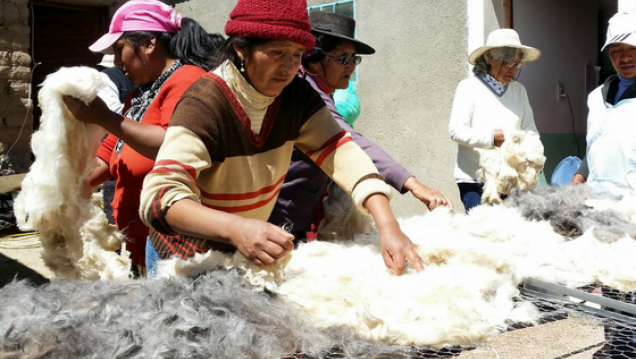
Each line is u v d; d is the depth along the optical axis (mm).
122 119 1750
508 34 3520
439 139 5445
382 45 5781
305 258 1626
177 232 1324
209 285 1202
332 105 2311
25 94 6781
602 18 6461
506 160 2307
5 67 6586
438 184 5500
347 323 1218
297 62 1468
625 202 2189
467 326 1165
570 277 1557
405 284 1299
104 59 3752
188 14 7527
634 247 1632
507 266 1472
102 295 1195
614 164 2848
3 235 5922
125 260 1868
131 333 998
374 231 2084
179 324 1048
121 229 2121
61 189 1727
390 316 1175
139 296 1188
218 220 1272
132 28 2078
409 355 1110
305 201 2170
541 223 2000
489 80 3639
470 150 3654
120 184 2105
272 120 1602
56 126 1688
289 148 1690
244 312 1122
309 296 1325
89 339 992
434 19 5332
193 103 1442
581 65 5832
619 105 2861
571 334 1354
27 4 7004
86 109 1703
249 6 1402
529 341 1205
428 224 1973
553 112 5578
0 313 1105
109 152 2211
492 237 1857
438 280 1305
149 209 1316
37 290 1248
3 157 6594
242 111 1504
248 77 1492
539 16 5352
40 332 975
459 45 5180
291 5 1393
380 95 5871
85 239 1795
